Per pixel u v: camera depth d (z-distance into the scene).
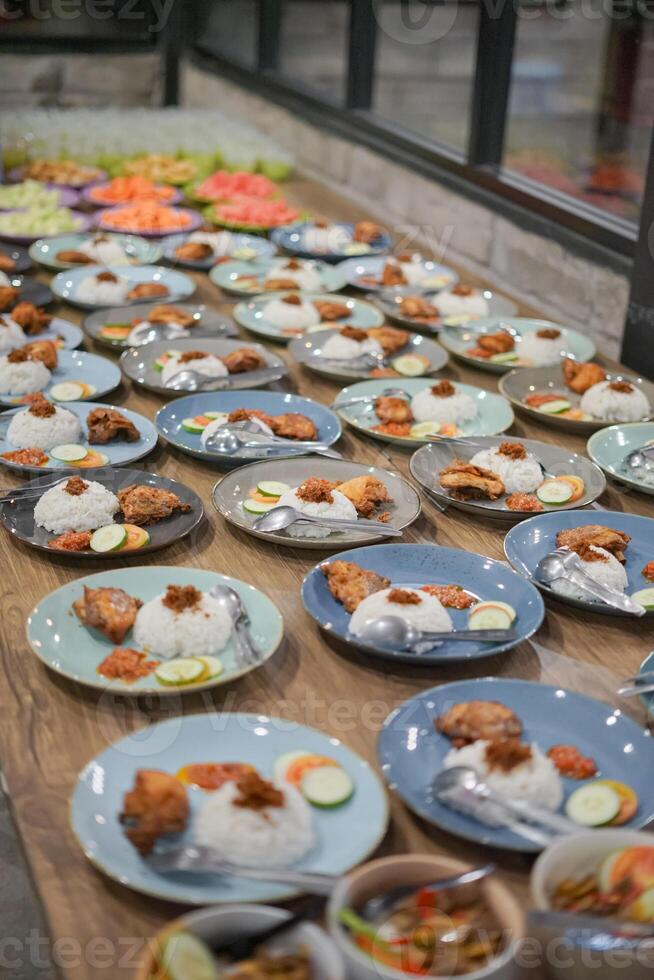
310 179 3.54
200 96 4.61
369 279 2.65
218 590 1.33
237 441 1.73
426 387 2.03
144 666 1.22
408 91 5.16
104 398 1.97
